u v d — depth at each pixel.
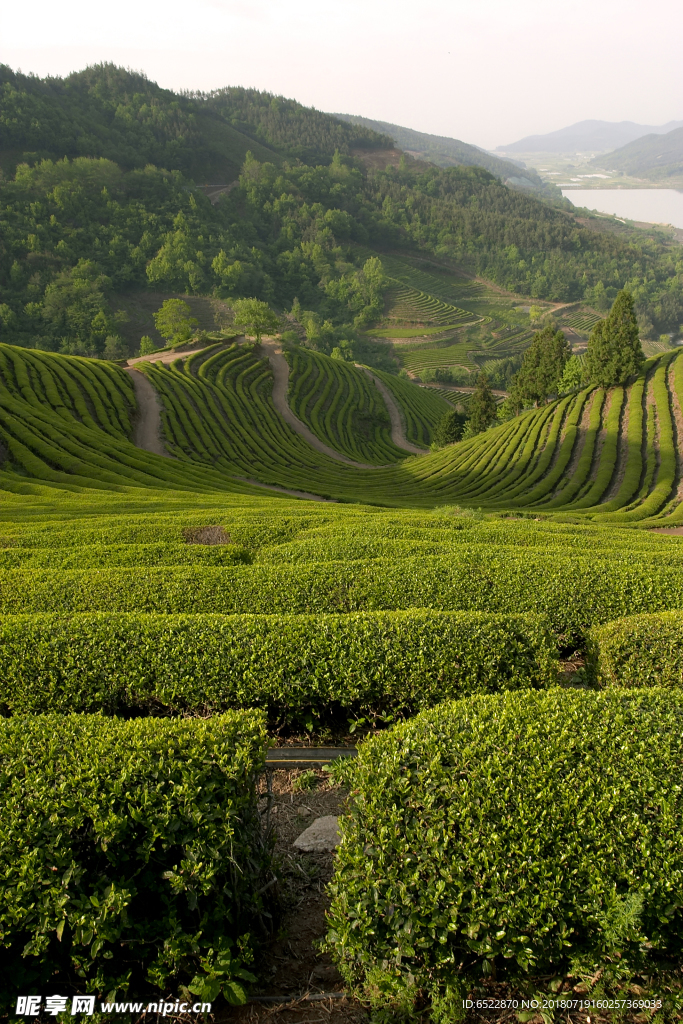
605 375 72.38
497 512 46.28
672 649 10.78
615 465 59.16
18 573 16.53
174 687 9.93
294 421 105.81
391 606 14.16
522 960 4.89
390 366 197.88
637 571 15.25
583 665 12.88
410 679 9.99
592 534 26.83
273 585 14.98
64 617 11.83
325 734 10.13
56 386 78.81
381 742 6.75
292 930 6.17
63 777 6.04
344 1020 5.23
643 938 4.78
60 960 5.13
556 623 13.56
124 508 37.38
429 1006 5.24
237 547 19.98
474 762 6.28
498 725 6.96
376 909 5.20
